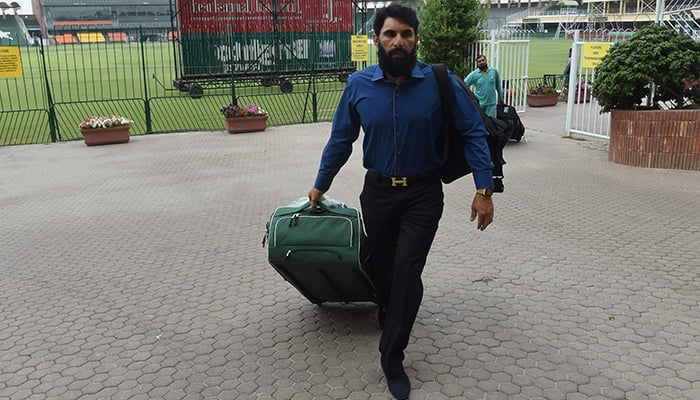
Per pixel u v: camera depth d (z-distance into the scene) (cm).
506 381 309
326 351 346
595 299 404
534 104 1569
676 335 352
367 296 366
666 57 779
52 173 892
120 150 1073
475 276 448
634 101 848
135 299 430
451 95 287
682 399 289
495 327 367
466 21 1413
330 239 319
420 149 292
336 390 306
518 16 7212
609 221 578
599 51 1009
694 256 479
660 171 788
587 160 875
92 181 832
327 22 2205
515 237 536
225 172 871
